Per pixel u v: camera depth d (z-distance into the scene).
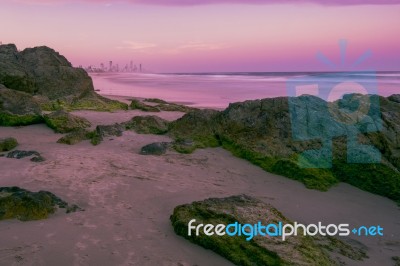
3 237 6.10
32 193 7.59
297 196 9.32
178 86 62.22
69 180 9.14
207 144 13.30
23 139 13.78
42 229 6.46
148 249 6.00
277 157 11.59
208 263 5.70
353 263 6.10
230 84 66.00
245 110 13.77
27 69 24.75
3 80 22.33
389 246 6.96
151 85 66.25
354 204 9.10
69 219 6.95
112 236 6.35
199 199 8.44
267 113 13.18
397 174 10.11
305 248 5.88
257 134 12.72
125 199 8.20
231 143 13.02
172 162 11.29
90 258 5.61
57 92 24.61
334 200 9.27
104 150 12.26
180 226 6.50
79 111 21.38
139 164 10.87
